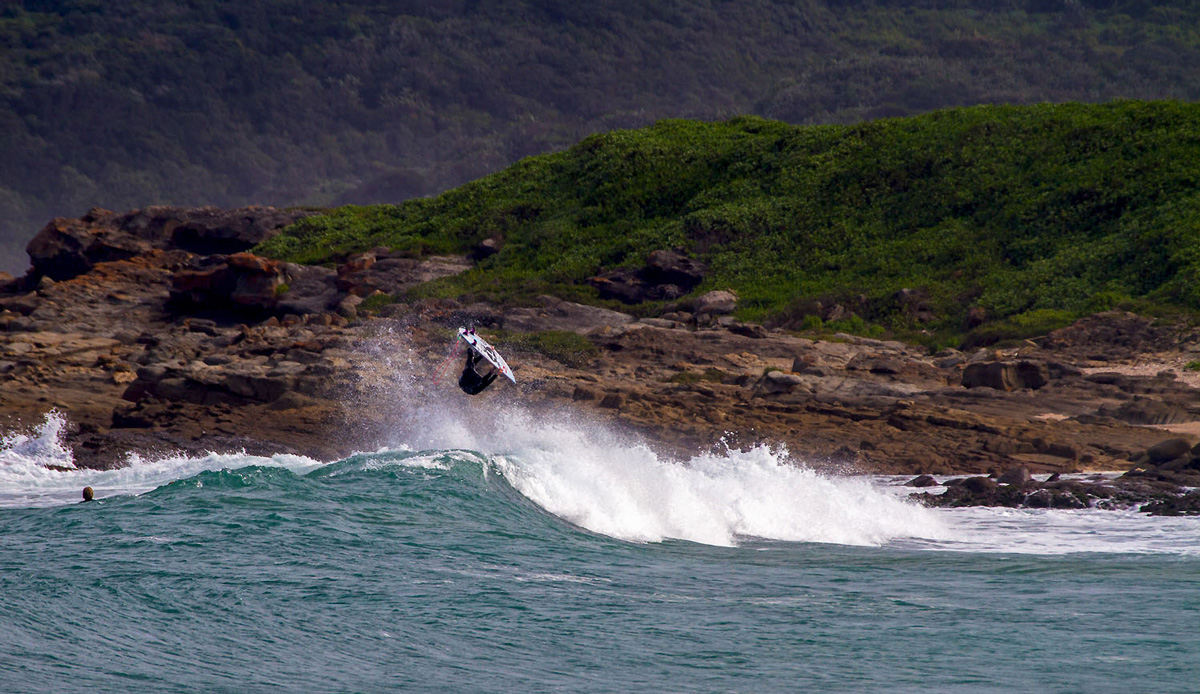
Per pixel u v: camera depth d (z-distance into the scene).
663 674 42.03
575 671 42.12
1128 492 102.00
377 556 60.47
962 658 44.69
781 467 99.38
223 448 136.00
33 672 39.41
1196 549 76.12
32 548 60.53
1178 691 40.25
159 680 39.28
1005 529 86.81
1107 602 56.00
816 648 45.97
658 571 63.38
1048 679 41.66
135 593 51.06
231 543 61.56
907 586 60.50
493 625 48.25
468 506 75.38
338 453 136.50
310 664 41.88
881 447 134.25
